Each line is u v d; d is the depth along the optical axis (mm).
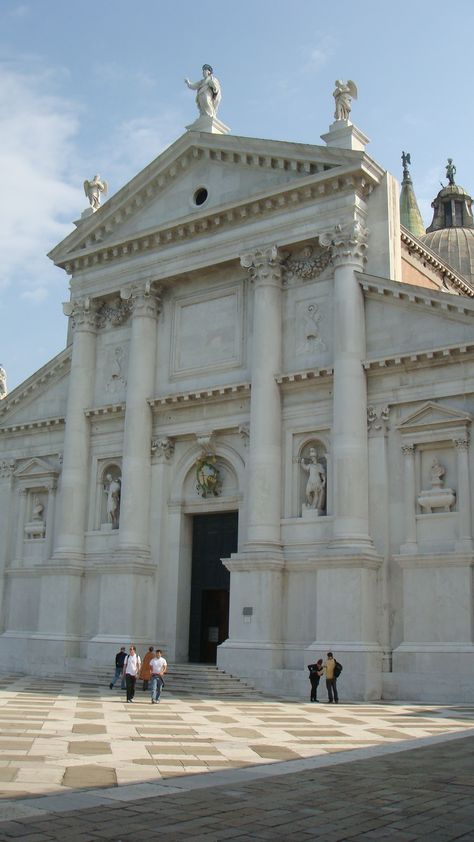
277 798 12391
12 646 44312
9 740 18172
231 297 41375
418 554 32656
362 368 35594
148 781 13648
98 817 10914
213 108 44031
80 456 43906
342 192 37656
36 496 47375
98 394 44875
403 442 34438
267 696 32719
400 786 13375
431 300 34625
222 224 41062
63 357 47312
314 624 34719
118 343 44938
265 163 40281
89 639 41281
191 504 40906
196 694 32562
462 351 33375
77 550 42750
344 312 36094
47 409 47906
